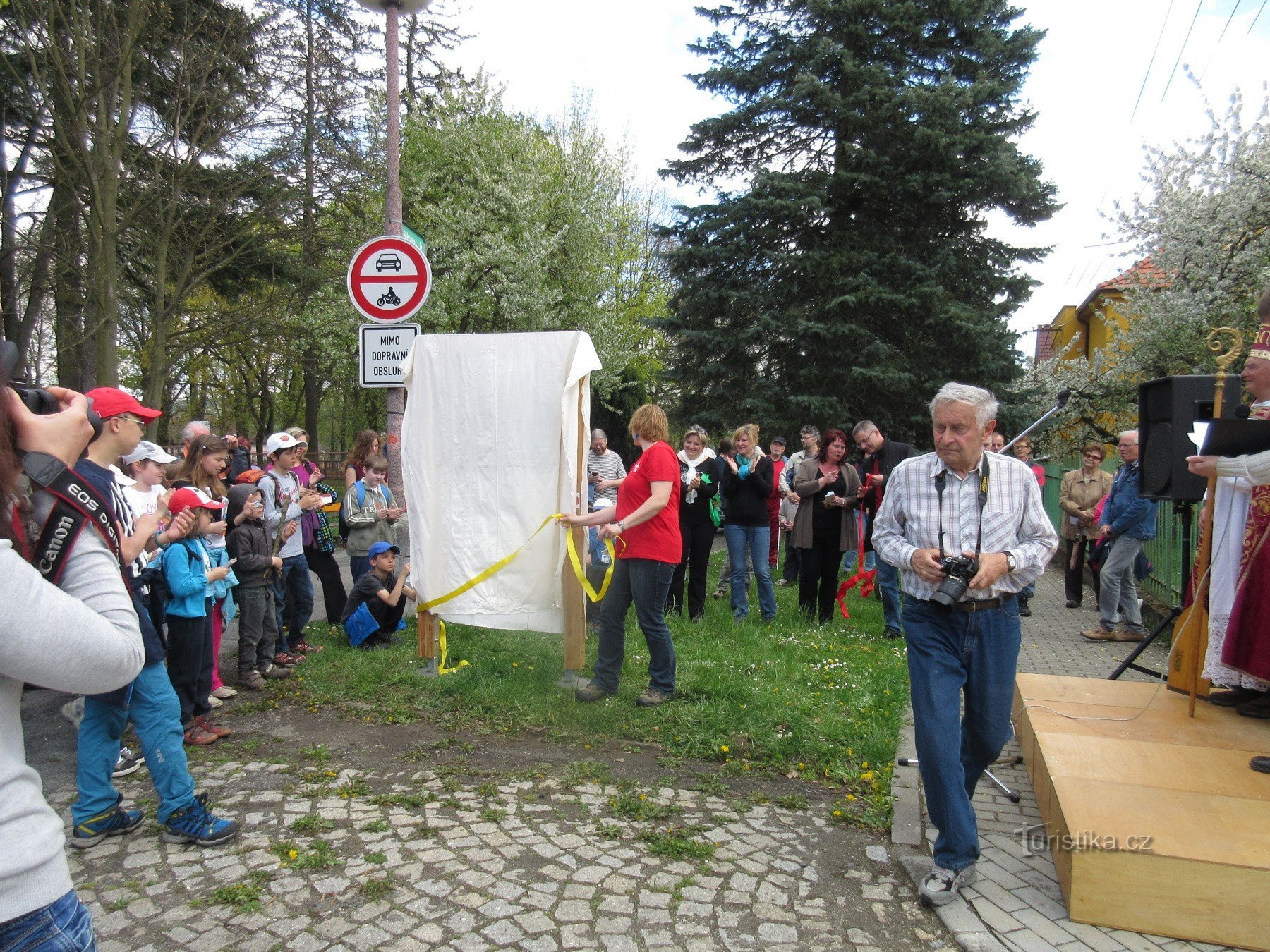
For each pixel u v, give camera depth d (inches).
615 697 206.7
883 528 130.5
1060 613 362.9
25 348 526.9
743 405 624.1
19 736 54.4
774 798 156.4
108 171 422.9
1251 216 485.1
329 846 132.9
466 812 145.6
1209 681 168.6
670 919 114.5
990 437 126.8
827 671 235.0
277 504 244.4
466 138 815.7
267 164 512.7
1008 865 130.9
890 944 110.9
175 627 176.9
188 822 133.1
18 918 51.0
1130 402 608.4
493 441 214.8
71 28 403.9
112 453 128.6
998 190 596.1
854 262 601.3
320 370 884.6
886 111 592.1
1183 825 114.9
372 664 232.5
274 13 558.6
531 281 781.9
